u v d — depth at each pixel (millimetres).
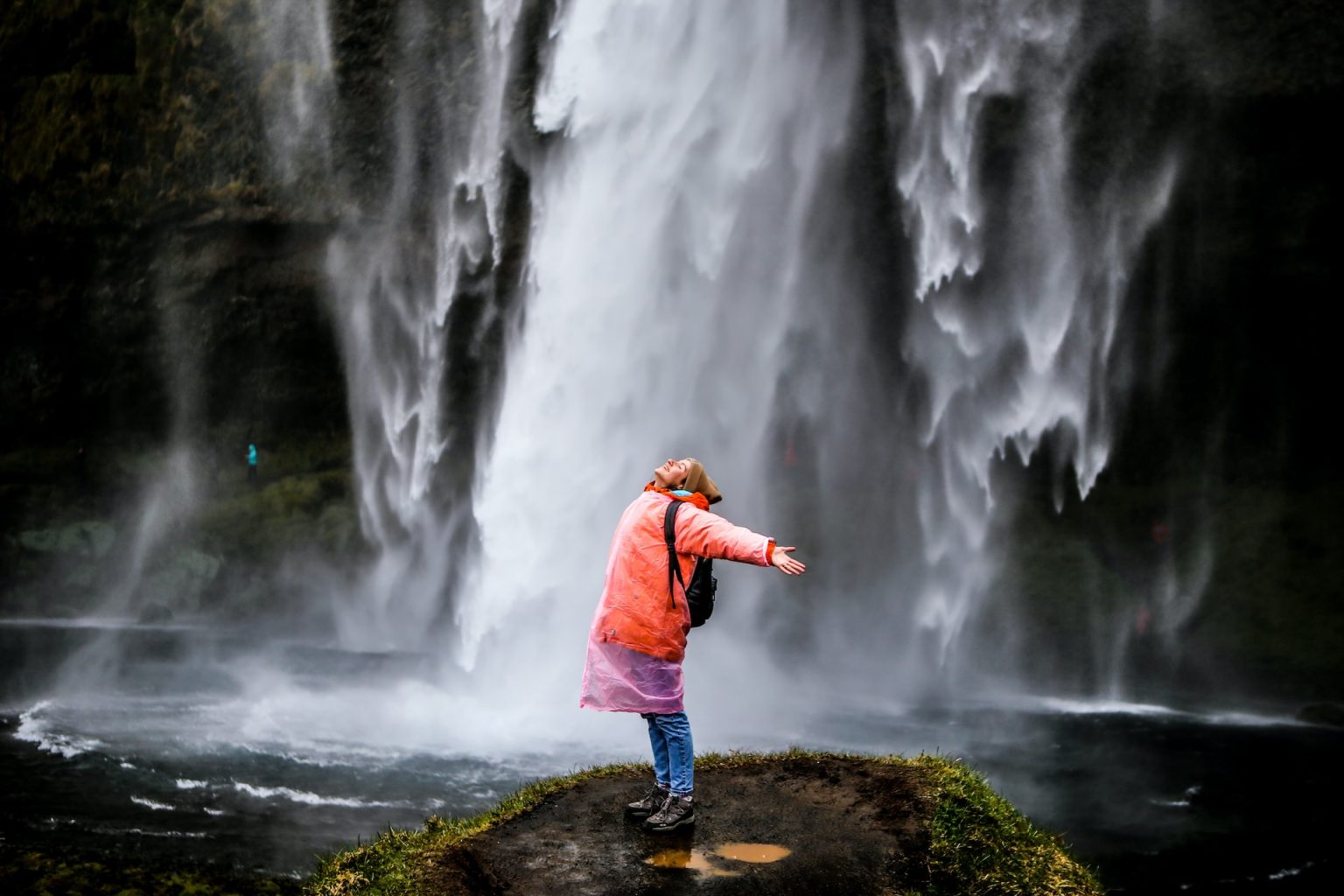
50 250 28562
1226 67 21531
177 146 26906
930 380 27266
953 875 4512
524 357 25094
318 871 5012
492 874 4410
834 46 22109
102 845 9109
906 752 14906
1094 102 22297
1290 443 26047
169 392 29953
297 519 28391
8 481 28422
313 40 24797
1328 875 10562
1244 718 18438
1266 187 23266
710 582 4617
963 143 23016
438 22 23766
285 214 26516
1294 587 23234
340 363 29219
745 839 4691
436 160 25078
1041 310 25391
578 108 23453
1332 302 24609
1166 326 25500
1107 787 13625
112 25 27453
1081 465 26922
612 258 24469
